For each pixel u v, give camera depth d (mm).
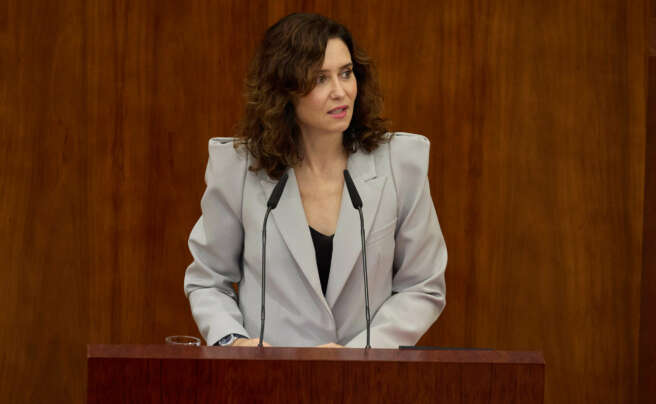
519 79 12359
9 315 12391
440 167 12617
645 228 12094
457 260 12695
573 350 12531
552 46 12242
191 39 12500
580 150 12289
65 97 12352
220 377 4434
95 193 12570
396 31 12484
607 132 12219
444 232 12688
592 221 12352
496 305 12680
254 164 7207
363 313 7129
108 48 12414
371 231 7047
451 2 12406
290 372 4445
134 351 4539
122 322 12766
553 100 12305
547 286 12531
